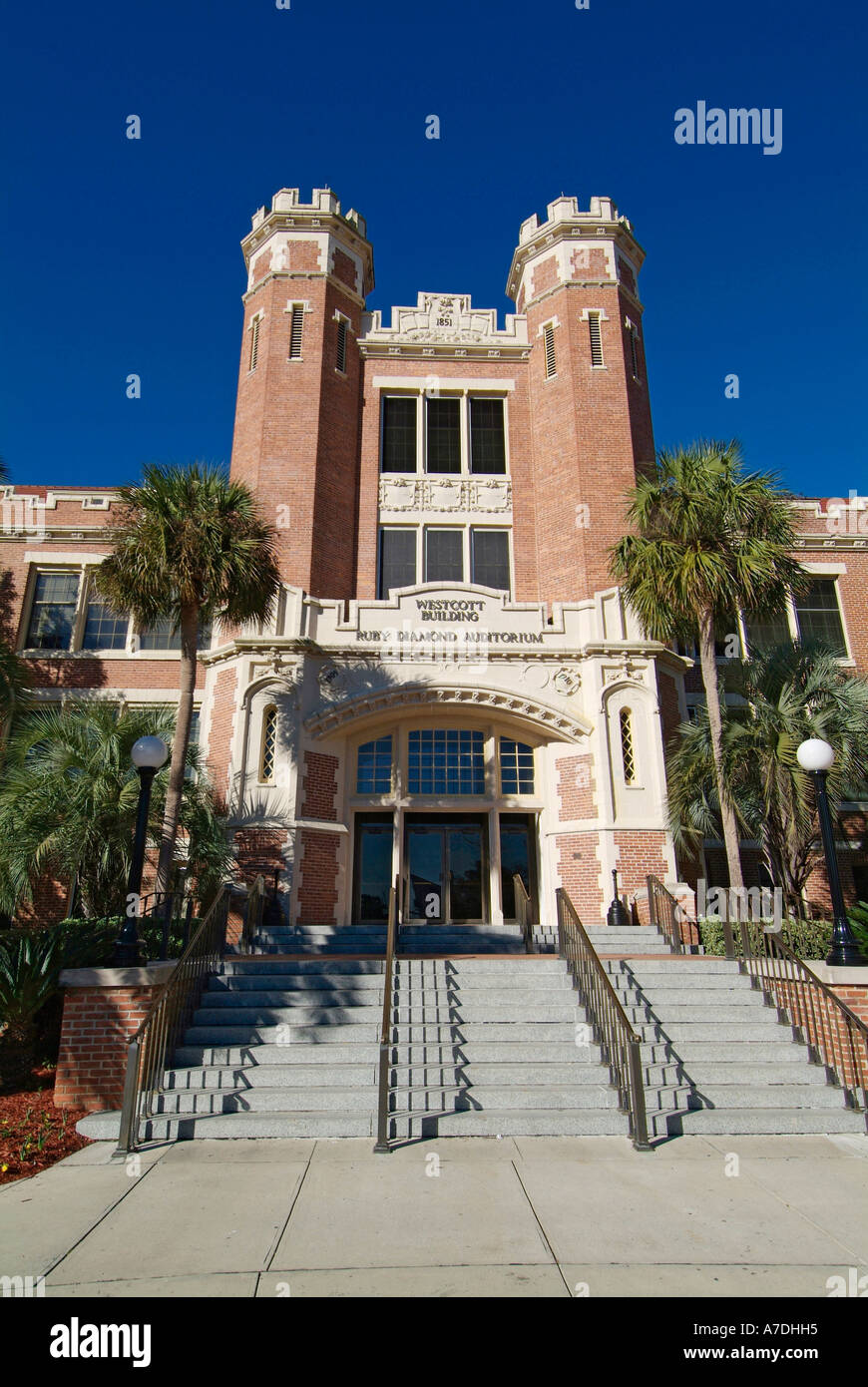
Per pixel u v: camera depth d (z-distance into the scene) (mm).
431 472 21859
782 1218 5273
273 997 9703
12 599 20234
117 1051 8211
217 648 17312
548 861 17172
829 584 22047
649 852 16219
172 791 12938
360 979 10180
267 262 22312
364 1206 5449
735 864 13539
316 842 16156
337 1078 7984
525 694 17078
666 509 14852
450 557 21203
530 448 22047
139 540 13344
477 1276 4391
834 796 14492
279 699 16625
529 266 23328
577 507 20047
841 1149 6930
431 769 18156
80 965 9719
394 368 22547
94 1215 5301
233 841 15586
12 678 16656
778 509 14586
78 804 12547
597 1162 6465
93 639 20141
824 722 14320
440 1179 6020
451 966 10586
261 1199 5594
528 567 20969
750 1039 9172
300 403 20594
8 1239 4902
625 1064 7699
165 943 9609
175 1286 4273
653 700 17188
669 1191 5785
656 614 14914
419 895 17766
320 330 21328
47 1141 7023
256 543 13820
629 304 22594
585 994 9453
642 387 22078
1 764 15039
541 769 18000
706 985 10398
